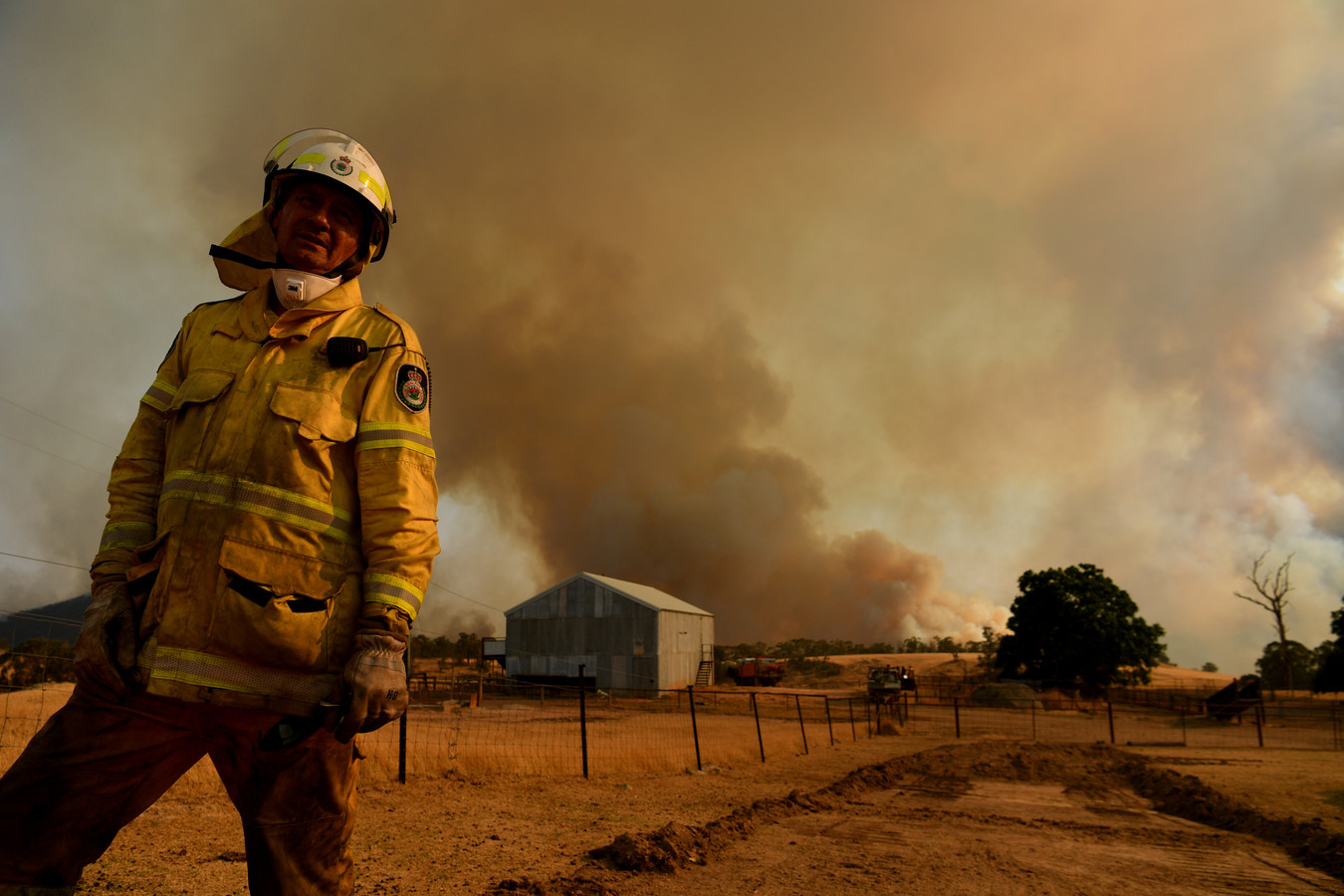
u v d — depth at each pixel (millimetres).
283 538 1622
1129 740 23000
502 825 5992
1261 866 5770
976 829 6988
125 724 1609
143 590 1645
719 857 5309
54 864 1579
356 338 1787
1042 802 9242
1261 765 14805
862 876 4953
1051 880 5113
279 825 1675
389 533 1713
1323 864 5715
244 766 1689
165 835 4941
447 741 11789
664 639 48906
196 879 4016
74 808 1587
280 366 1744
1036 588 55844
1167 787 10141
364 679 1577
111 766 1612
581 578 50188
